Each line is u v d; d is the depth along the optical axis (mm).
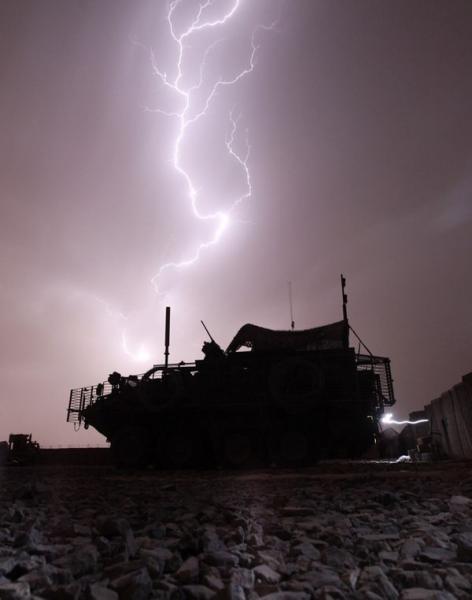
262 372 20766
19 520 6102
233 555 3658
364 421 19016
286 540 4723
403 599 2719
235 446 19781
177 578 3188
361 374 19891
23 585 2781
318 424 19484
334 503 7281
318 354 20234
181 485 11805
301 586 2955
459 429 22375
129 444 21297
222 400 20594
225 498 8492
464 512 6031
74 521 5848
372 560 3709
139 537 4500
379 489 9336
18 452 30438
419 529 4809
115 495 9367
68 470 20531
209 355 21969
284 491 9594
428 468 14914
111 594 2727
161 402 21406
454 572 3240
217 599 2713
